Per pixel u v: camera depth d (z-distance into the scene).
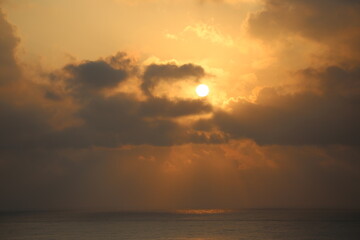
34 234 147.00
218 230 160.38
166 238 132.88
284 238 131.75
